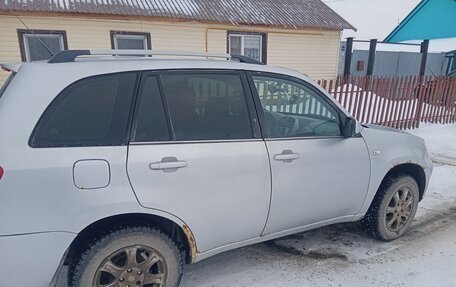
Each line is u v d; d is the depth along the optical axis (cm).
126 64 212
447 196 450
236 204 238
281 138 256
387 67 1488
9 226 176
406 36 2081
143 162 203
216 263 292
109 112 202
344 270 282
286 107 269
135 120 206
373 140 305
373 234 330
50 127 187
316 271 281
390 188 319
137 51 234
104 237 204
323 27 1123
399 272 280
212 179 225
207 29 1000
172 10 919
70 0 823
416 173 350
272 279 269
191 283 264
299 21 1100
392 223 330
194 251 233
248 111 246
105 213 195
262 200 248
